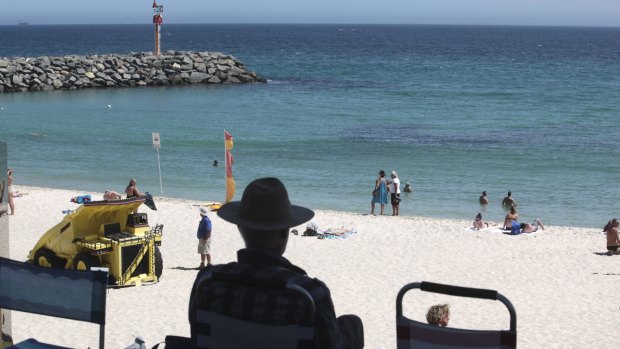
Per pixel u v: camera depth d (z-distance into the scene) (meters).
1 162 5.46
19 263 4.75
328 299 3.23
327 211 28.55
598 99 74.25
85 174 36.34
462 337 3.59
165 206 27.58
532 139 48.12
